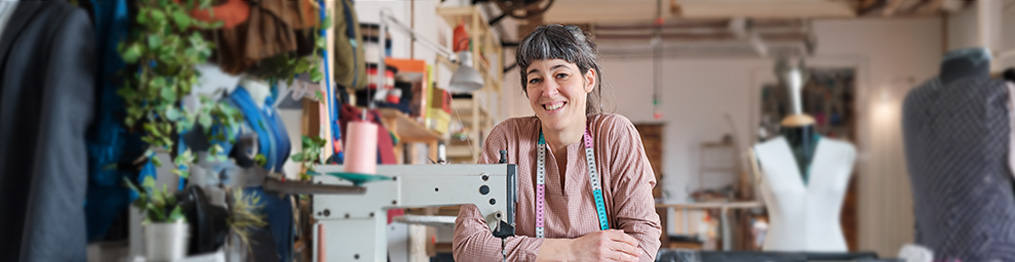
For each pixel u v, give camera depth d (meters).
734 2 9.13
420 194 1.41
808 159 3.76
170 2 1.44
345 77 2.29
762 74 9.63
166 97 1.43
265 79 1.67
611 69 9.87
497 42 5.66
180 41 1.45
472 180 1.42
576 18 9.16
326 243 1.39
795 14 9.34
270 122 1.69
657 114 8.81
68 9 1.39
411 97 2.82
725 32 9.66
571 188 1.69
